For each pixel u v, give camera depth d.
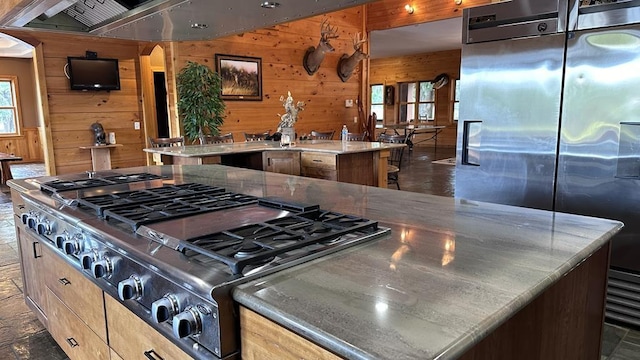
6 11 2.09
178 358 1.09
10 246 3.99
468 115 2.89
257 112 6.86
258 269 1.00
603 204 2.41
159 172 2.65
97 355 1.58
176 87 5.96
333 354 0.73
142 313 1.22
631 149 2.27
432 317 0.77
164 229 1.31
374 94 14.12
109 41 6.36
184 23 2.21
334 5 1.83
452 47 11.11
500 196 2.81
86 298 1.59
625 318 2.40
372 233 1.26
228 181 2.30
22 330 2.46
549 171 2.57
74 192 1.94
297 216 1.42
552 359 1.18
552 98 2.50
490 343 0.89
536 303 1.04
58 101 6.03
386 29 7.92
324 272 0.99
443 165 8.89
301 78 7.34
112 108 6.55
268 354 0.87
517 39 2.60
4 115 10.56
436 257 1.08
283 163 4.38
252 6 1.84
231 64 6.45
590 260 1.31
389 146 4.45
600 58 2.30
